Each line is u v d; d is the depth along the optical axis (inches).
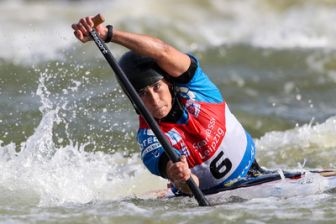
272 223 681.0
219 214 708.0
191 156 756.0
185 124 750.5
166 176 743.1
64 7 3171.8
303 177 790.5
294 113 1472.7
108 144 1002.1
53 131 984.9
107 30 717.3
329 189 773.9
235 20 2861.7
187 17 2906.0
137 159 1010.1
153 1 2979.8
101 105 1045.2
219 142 765.9
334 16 2763.3
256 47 2143.2
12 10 3115.2
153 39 722.2
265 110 1494.8
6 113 1254.9
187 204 755.4
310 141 1084.5
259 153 1050.7
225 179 783.1
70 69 997.8
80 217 714.8
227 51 2097.7
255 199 756.6
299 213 705.0
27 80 1520.7
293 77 1802.4
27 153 906.7
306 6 2925.7
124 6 2967.5
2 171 884.6
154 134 718.5
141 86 717.9
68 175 891.4
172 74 733.3
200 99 756.0
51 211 744.3
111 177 925.8
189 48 2240.4
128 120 1088.8
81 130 991.0
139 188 900.0
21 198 812.6
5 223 695.7
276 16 2886.3
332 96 1617.9
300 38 2406.5
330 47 2161.7
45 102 942.4
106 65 1419.8
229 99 1606.8
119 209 740.7
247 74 1838.1
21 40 2263.8
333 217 692.1
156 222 694.5
